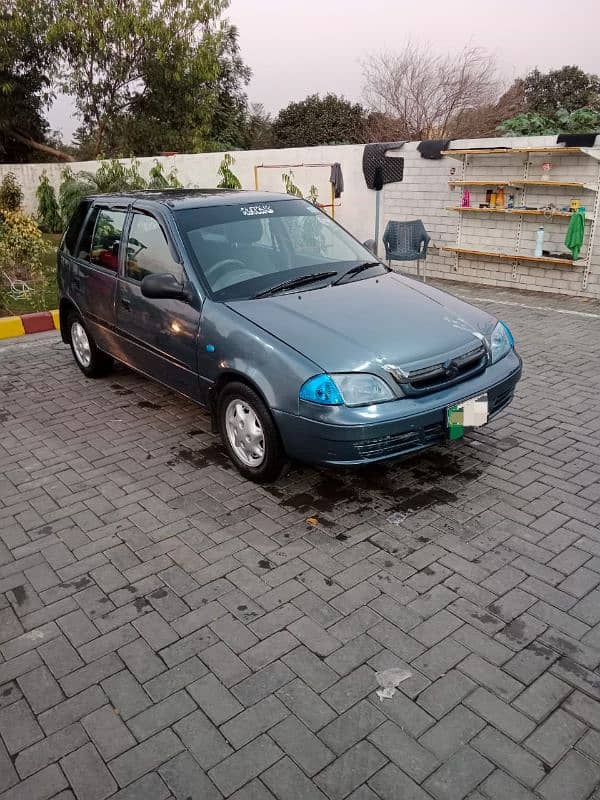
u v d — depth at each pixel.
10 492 4.25
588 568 3.23
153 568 3.39
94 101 22.14
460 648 2.74
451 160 10.34
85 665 2.75
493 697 2.49
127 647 2.84
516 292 9.70
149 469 4.47
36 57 20.47
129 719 2.47
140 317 4.89
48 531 3.78
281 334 3.77
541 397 5.45
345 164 12.11
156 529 3.74
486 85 26.30
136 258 4.98
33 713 2.52
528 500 3.85
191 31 21.48
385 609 3.00
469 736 2.33
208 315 4.16
